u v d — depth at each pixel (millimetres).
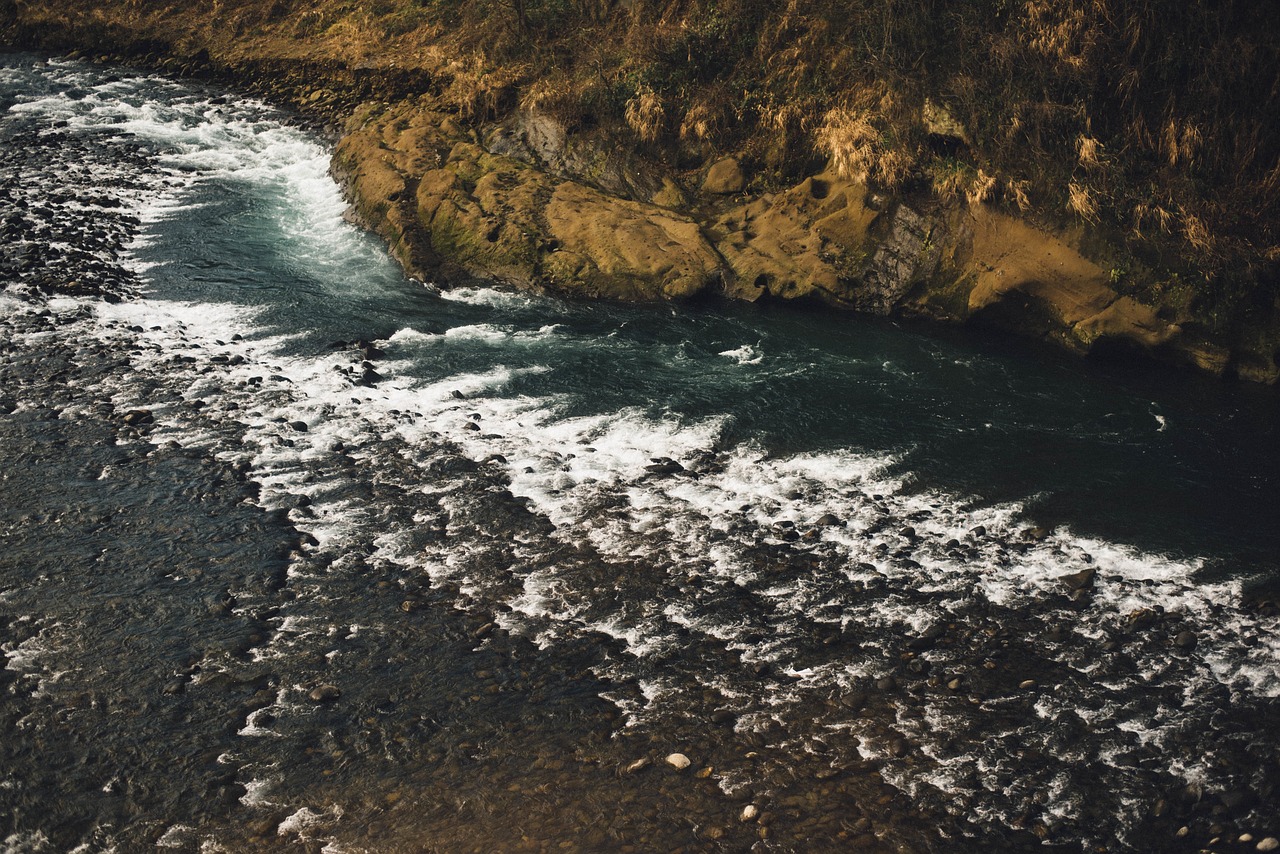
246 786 7688
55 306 15281
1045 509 11258
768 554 10367
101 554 10203
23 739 8031
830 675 8812
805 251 16469
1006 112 15555
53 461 11695
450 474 11656
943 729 8266
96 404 12883
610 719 8320
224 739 8102
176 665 8836
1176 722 8352
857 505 11242
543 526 10750
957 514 11133
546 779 7766
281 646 9078
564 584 9883
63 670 8750
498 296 16344
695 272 16250
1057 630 9344
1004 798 7648
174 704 8422
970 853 7203
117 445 12078
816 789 7699
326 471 11680
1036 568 10242
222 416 12734
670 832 7324
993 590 9906
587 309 16031
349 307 15852
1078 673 8883
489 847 7195
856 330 15578
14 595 9609
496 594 9758
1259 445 12672
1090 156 14859
